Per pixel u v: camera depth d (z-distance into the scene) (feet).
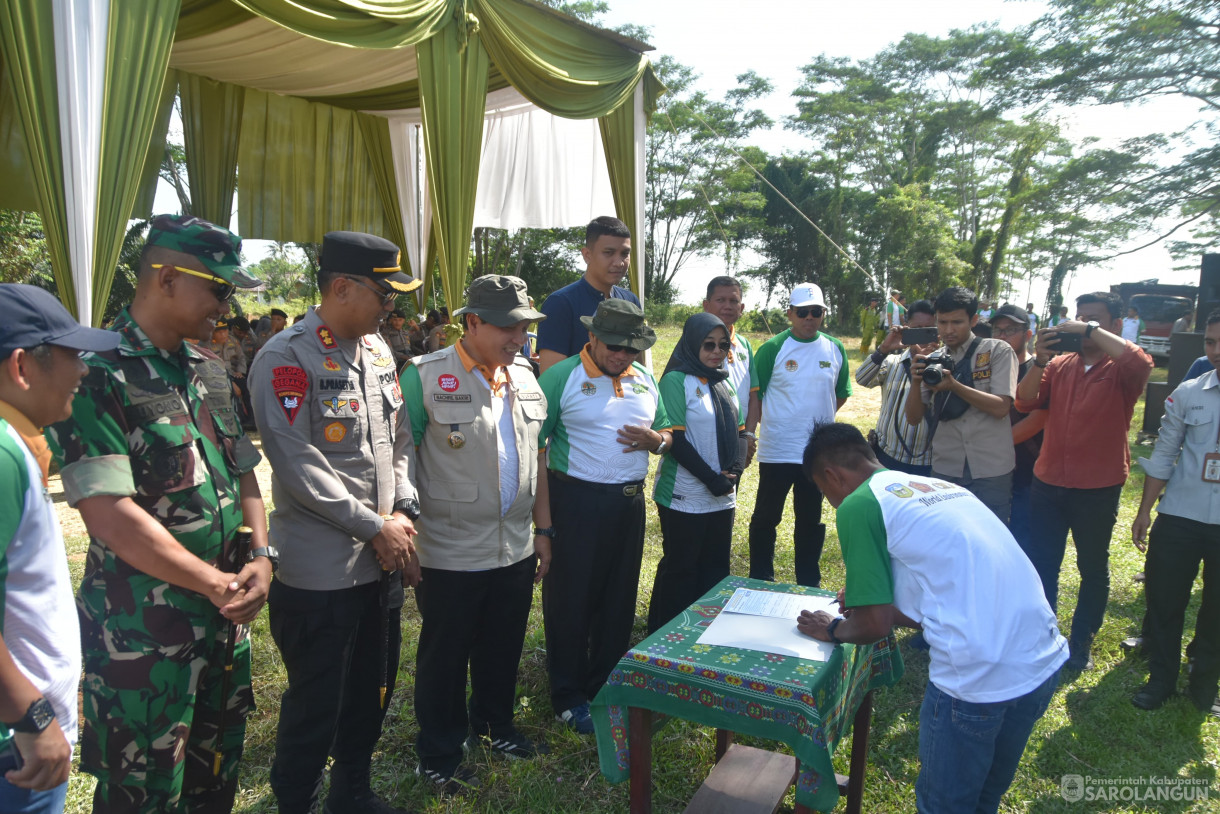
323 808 8.33
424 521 8.71
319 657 7.23
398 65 27.99
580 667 10.46
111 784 5.97
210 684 6.66
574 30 25.23
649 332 10.30
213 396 6.60
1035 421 13.42
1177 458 11.16
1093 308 13.65
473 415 8.60
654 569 16.33
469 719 10.00
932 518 6.62
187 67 29.27
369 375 7.59
